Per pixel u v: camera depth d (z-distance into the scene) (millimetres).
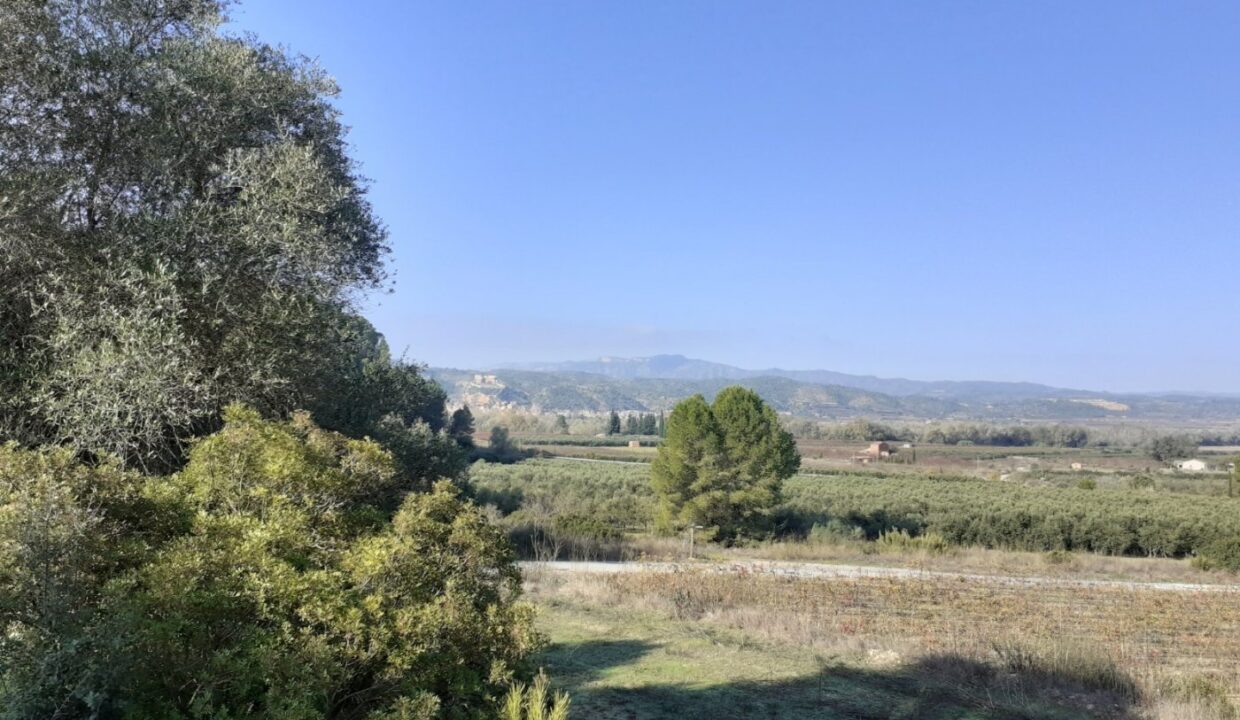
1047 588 18578
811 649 10477
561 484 42344
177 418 6531
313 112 10258
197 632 3129
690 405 32406
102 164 7719
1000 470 83250
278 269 8023
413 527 4172
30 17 7051
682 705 7633
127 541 3459
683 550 25016
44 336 6543
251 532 3586
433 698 3502
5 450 3463
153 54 8359
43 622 2807
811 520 34219
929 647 10656
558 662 9133
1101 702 8547
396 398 12883
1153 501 43594
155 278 6609
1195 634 13477
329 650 3248
